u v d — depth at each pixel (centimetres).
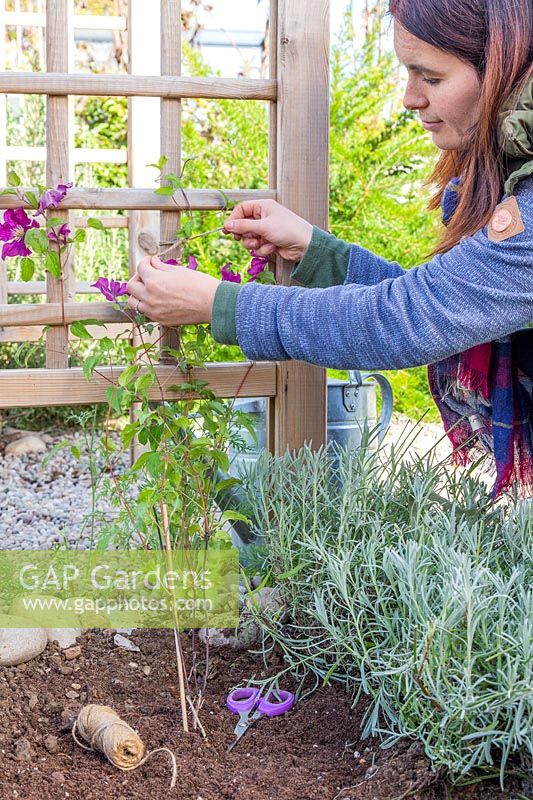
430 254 171
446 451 421
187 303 153
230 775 134
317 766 136
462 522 151
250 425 168
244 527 197
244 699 156
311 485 167
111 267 486
